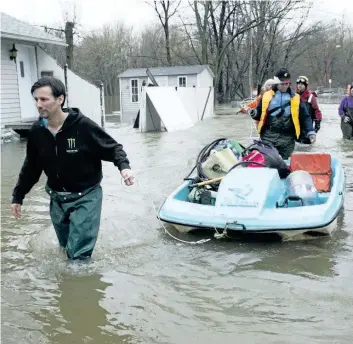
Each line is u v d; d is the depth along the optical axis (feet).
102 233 18.66
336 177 21.30
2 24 53.52
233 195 17.97
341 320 11.68
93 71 187.11
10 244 17.63
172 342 10.92
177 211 18.37
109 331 11.49
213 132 54.44
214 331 11.34
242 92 150.61
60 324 11.88
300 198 18.79
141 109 57.41
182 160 35.17
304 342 10.72
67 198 15.21
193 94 71.67
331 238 17.74
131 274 14.80
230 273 14.83
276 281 14.11
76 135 14.53
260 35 141.18
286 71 24.20
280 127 24.68
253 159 21.02
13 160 37.14
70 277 14.61
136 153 39.09
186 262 15.79
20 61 57.26
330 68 209.36
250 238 17.94
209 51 143.33
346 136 43.73
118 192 25.44
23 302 13.06
